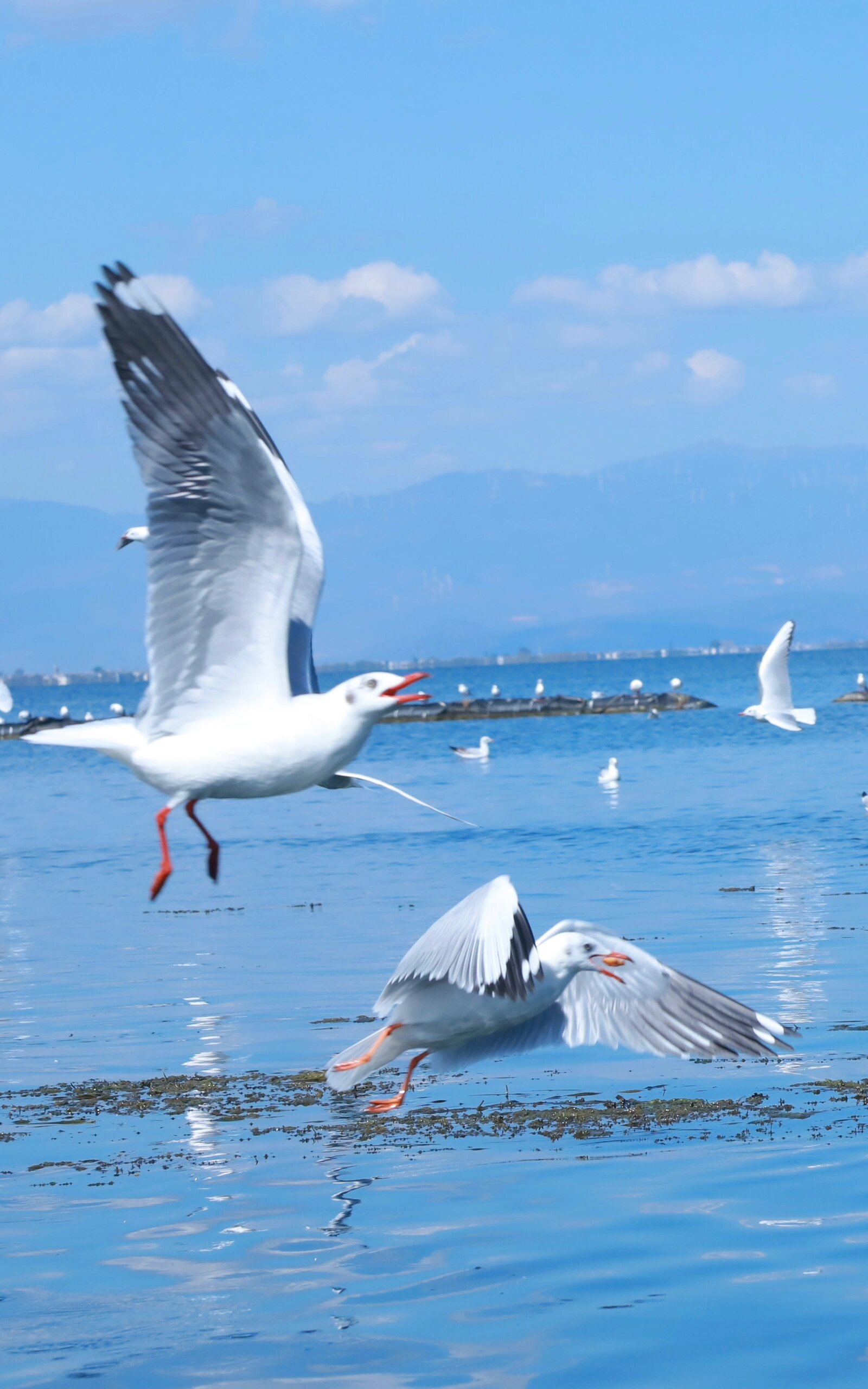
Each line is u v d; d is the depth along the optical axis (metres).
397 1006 9.39
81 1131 12.78
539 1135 12.08
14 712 162.12
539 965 8.88
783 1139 11.48
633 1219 9.74
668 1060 14.92
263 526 6.86
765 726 84.19
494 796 48.94
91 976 20.59
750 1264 8.80
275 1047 15.74
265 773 7.21
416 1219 9.98
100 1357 7.90
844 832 35.16
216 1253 9.47
